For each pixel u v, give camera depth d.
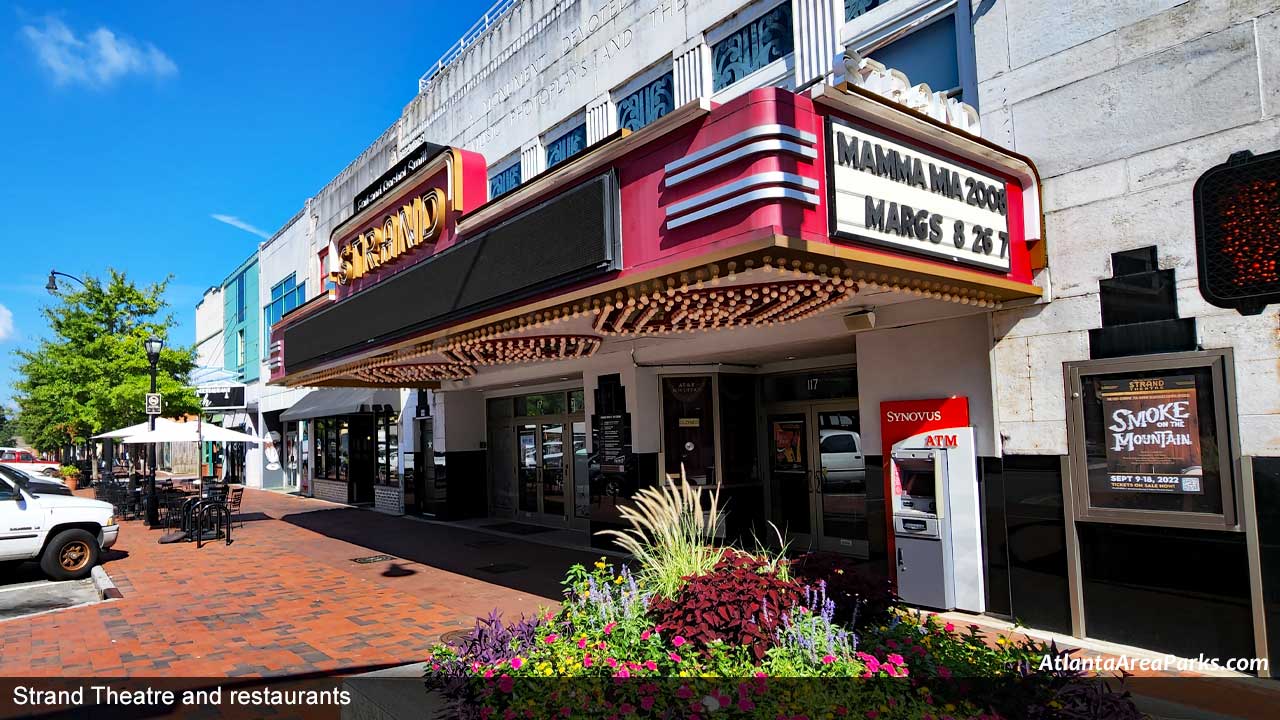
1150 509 5.50
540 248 6.25
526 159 12.98
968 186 5.76
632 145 5.36
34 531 10.13
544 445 14.00
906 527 6.94
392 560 10.78
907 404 7.09
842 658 3.47
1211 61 5.31
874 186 5.04
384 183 9.33
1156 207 5.55
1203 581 5.25
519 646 3.84
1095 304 5.85
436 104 16.03
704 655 3.64
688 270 4.96
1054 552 6.02
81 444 35.84
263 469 27.00
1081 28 6.00
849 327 7.35
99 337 21.16
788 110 4.61
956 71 7.11
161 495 16.31
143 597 8.65
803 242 4.50
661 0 10.28
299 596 8.52
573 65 11.90
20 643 6.79
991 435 6.55
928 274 5.33
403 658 6.11
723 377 10.46
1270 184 5.03
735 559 4.23
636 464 10.29
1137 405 5.59
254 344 28.09
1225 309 5.20
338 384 13.60
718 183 4.78
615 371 10.70
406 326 8.55
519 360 9.77
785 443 10.51
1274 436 4.97
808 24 8.34
